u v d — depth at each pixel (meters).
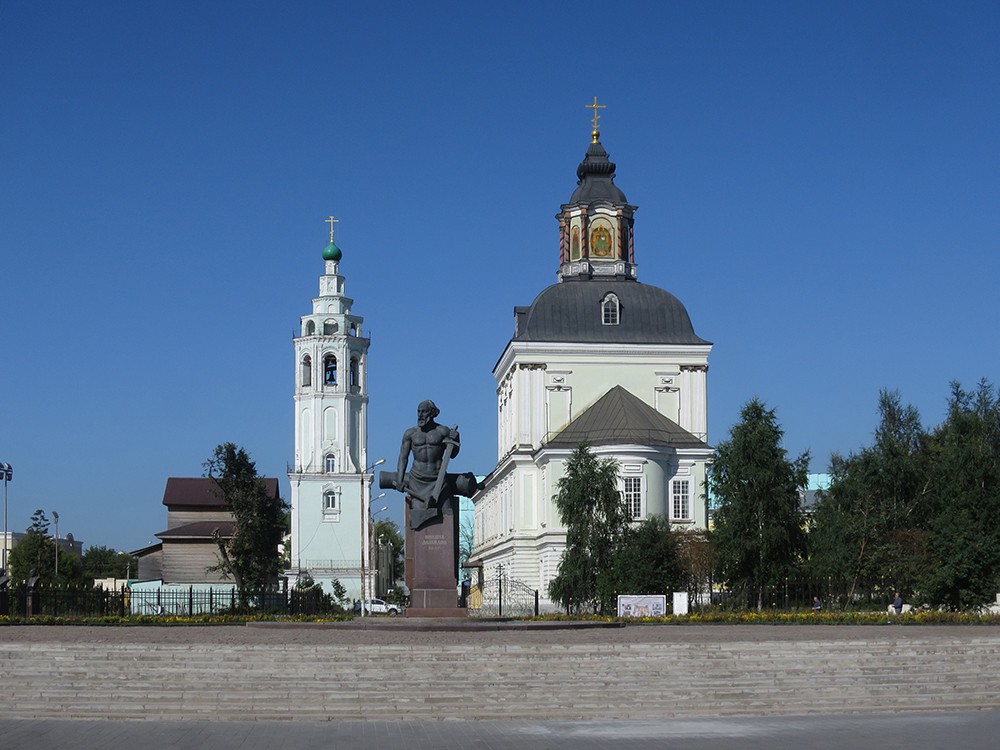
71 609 64.50
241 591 91.00
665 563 69.50
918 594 64.25
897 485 84.75
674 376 109.81
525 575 106.25
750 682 31.83
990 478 80.56
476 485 43.53
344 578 150.00
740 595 71.62
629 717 29.77
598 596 69.88
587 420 105.31
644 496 97.81
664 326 110.81
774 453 71.50
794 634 43.25
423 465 42.97
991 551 61.78
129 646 32.69
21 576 125.00
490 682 31.16
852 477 86.62
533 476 107.81
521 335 109.75
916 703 31.33
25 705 29.84
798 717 29.86
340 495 151.62
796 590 70.56
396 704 30.00
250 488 102.00
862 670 32.94
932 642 34.62
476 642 36.03
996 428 99.06
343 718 29.25
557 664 32.22
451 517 42.97
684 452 100.81
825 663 33.19
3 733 27.05
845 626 53.38
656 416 104.94
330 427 152.88
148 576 132.62
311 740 26.11
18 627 52.16
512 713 29.58
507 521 112.88
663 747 25.06
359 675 31.27
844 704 31.02
